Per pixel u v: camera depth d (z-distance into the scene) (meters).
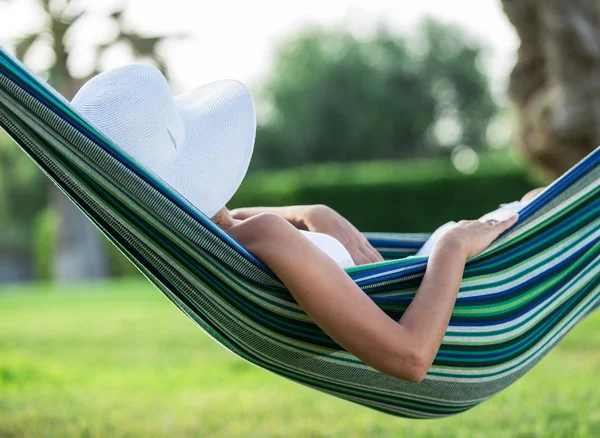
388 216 14.02
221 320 1.89
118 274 17.12
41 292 12.41
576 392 3.86
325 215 2.33
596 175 2.08
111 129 1.78
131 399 4.22
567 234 2.08
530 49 5.12
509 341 2.00
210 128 1.92
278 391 4.32
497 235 1.92
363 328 1.63
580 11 4.73
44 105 1.59
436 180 13.79
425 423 3.50
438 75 27.44
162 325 7.42
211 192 1.86
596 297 2.27
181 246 1.72
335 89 26.33
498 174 13.47
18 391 4.41
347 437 3.35
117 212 1.73
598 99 4.80
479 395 2.06
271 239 1.68
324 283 1.64
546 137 5.10
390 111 26.53
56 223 16.56
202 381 4.69
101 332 7.08
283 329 1.82
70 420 3.71
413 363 1.65
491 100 27.98
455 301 1.86
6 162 25.44
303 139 25.98
